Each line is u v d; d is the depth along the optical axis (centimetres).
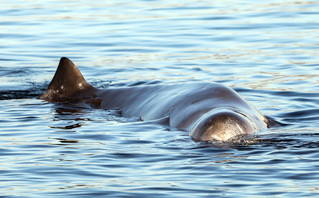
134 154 3412
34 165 3222
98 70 6275
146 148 3528
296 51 6844
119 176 3036
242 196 2728
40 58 6825
